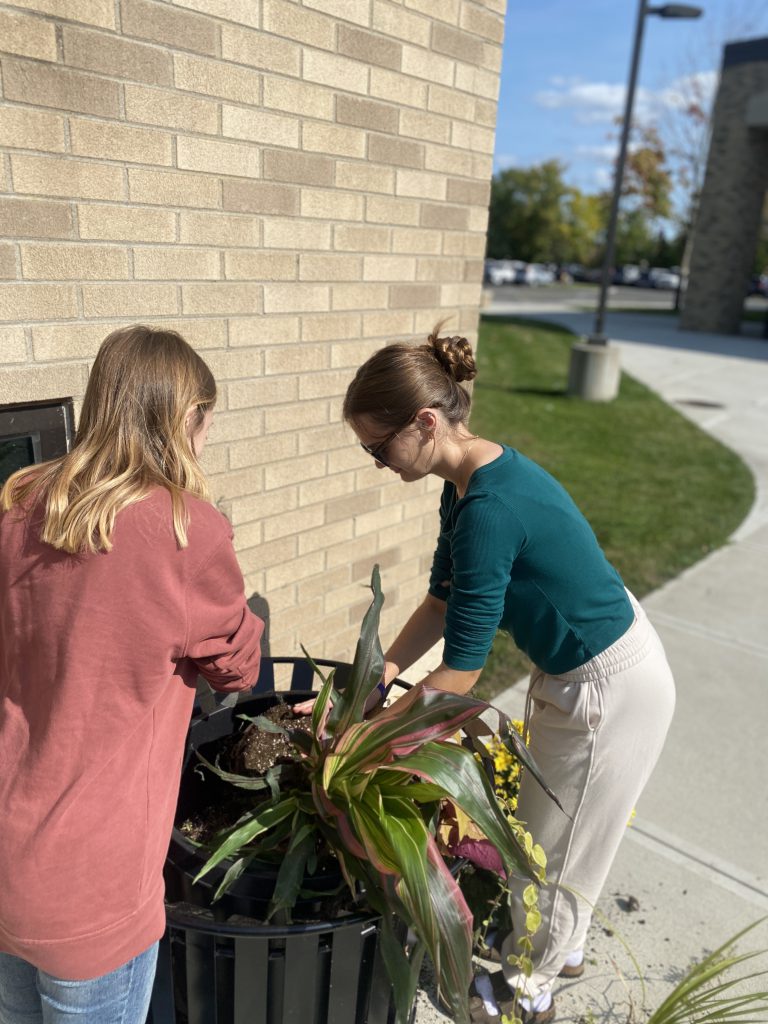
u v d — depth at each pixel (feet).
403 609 11.71
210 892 5.00
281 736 5.94
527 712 6.41
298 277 8.68
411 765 4.82
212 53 7.26
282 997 4.92
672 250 182.50
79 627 3.99
